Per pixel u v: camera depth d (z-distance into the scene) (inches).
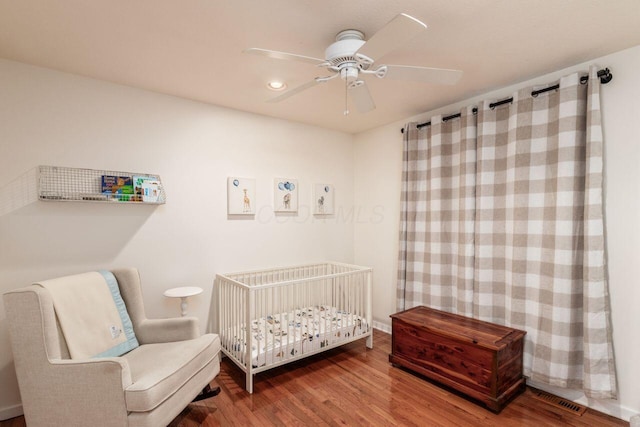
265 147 129.8
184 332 89.2
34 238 85.6
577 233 84.7
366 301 128.6
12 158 82.7
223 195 118.7
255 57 81.7
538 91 91.5
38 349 64.2
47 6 60.7
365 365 111.3
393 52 79.8
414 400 89.6
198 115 113.1
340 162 155.8
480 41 74.9
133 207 100.7
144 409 62.4
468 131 108.2
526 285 94.9
